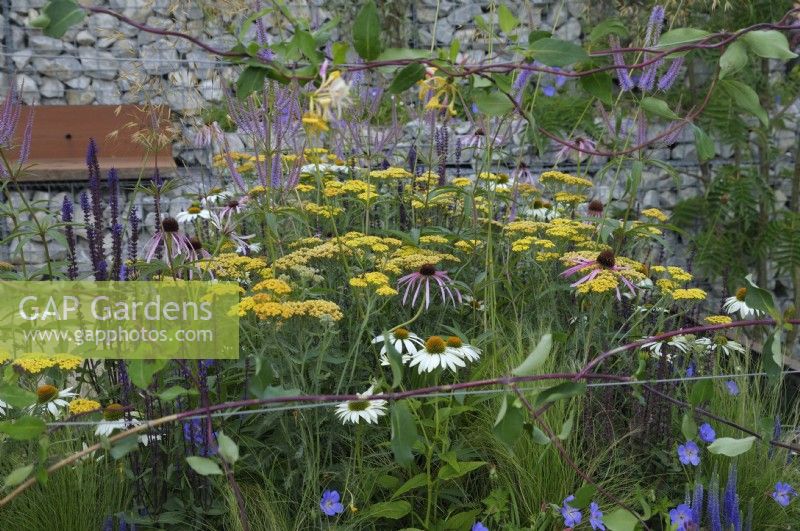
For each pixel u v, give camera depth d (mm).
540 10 6039
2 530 1937
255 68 1685
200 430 2064
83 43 6309
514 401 1696
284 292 2090
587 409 2316
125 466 2018
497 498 2137
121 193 5207
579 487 2234
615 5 5465
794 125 6230
